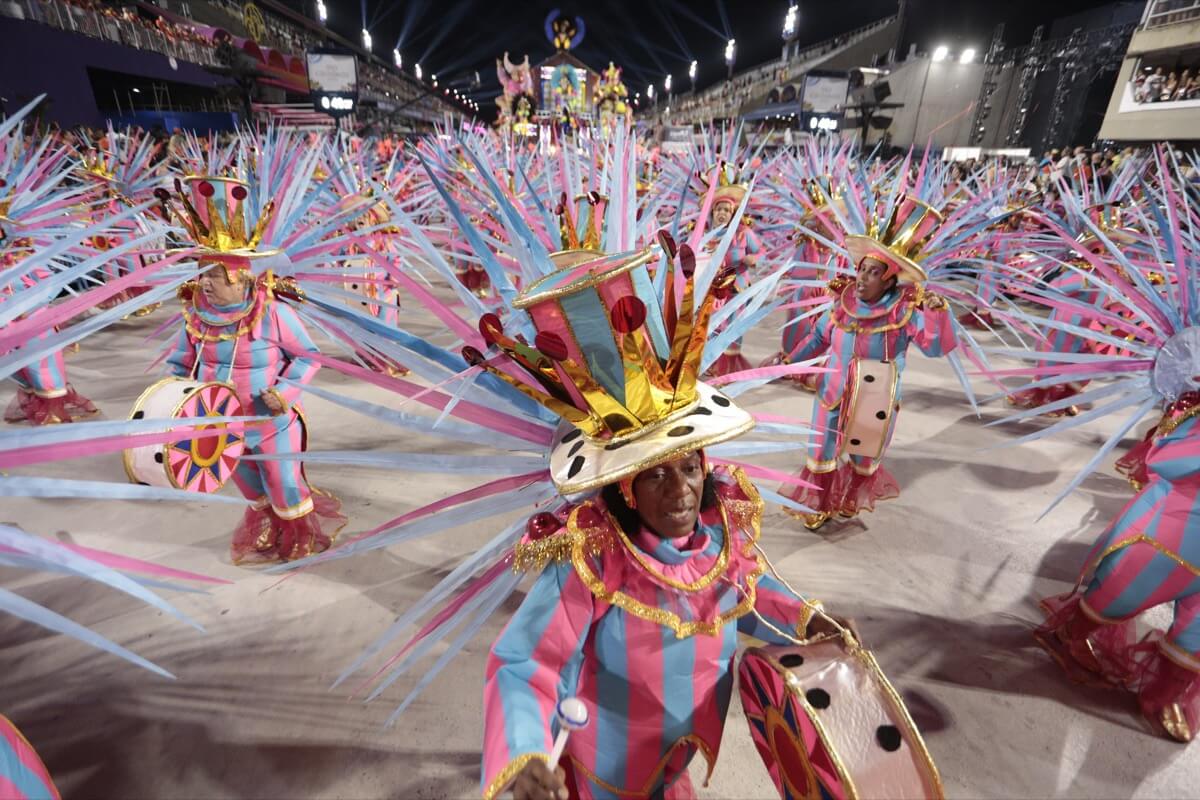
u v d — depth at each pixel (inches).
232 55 626.8
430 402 61.1
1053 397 245.6
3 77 492.4
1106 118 681.0
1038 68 746.2
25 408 216.4
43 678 115.9
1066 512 175.9
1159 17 615.2
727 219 231.1
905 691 115.6
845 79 658.2
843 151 322.3
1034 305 362.9
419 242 66.5
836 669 59.0
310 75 660.7
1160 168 115.5
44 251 55.8
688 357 51.2
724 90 1342.3
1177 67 609.0
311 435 217.6
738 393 70.6
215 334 124.3
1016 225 280.4
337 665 119.3
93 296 55.4
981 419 240.5
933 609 136.9
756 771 100.3
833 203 169.8
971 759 102.5
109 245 206.7
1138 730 108.1
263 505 146.5
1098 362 110.0
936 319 141.0
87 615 131.3
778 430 72.1
